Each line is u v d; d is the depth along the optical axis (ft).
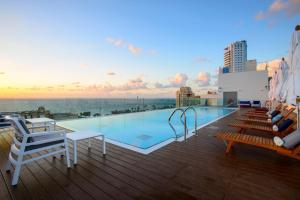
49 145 7.81
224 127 18.62
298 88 16.14
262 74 50.44
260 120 17.58
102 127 21.39
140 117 28.84
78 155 9.91
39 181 6.83
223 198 5.65
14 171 7.27
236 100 54.75
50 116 21.83
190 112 29.19
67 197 5.74
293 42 17.57
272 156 9.65
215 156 9.68
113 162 8.81
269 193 5.93
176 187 6.36
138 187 6.36
